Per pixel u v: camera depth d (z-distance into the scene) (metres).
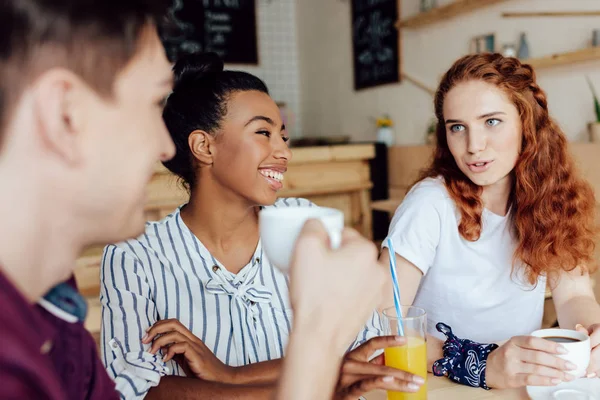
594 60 2.46
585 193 1.47
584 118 2.55
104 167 0.44
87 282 2.53
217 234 1.15
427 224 1.45
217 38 4.52
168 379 0.99
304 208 0.60
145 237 1.14
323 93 4.61
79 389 0.57
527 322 1.50
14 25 0.39
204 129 1.08
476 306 1.49
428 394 1.02
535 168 1.41
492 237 1.46
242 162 1.08
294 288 0.51
